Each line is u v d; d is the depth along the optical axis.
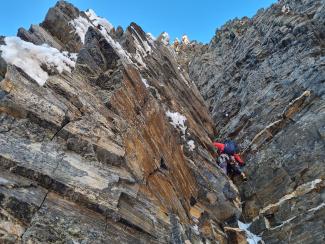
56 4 15.45
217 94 24.83
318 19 19.34
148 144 10.96
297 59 18.33
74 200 7.49
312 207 11.69
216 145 17.09
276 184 13.61
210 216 12.37
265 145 15.82
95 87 11.23
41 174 7.37
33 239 6.50
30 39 11.70
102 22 19.30
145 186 9.54
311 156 13.20
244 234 12.27
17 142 7.78
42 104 8.78
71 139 8.62
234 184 15.49
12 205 6.65
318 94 15.13
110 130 9.73
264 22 24.67
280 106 16.88
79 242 6.91
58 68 10.21
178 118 16.00
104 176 8.41
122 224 7.88
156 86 16.86
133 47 18.88
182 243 9.11
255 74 21.33
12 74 8.70
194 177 13.23
